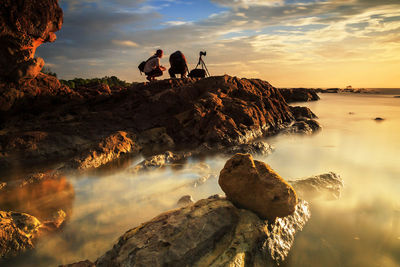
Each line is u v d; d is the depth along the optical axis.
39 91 14.55
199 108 12.66
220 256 3.29
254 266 3.41
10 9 11.95
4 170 8.41
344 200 5.35
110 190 6.39
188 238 3.36
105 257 3.59
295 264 3.52
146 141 11.82
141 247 3.31
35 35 13.04
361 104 30.62
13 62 12.82
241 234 3.59
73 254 4.00
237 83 15.91
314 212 4.86
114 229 4.64
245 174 4.01
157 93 15.57
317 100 38.31
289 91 38.44
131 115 14.06
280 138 12.27
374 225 4.40
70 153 10.58
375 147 10.17
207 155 9.63
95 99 16.80
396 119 17.72
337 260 3.57
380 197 5.51
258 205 3.90
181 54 18.22
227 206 3.97
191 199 5.38
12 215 4.51
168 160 8.70
